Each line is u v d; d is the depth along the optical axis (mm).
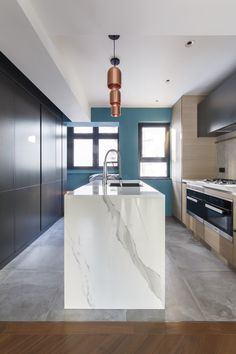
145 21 2027
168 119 5590
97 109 5547
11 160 2924
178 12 1905
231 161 4027
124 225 1910
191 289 2248
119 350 1500
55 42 2619
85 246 1925
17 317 1828
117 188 2445
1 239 2691
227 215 2727
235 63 3328
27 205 3432
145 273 1921
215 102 3768
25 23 1858
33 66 2654
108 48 2887
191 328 1708
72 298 1935
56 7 1860
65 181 5664
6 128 2793
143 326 1729
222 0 1768
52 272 2613
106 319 1807
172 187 5504
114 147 6223
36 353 1479
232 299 2080
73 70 3525
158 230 1911
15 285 2322
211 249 3336
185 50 2959
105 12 1908
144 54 3049
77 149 6270
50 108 4469
